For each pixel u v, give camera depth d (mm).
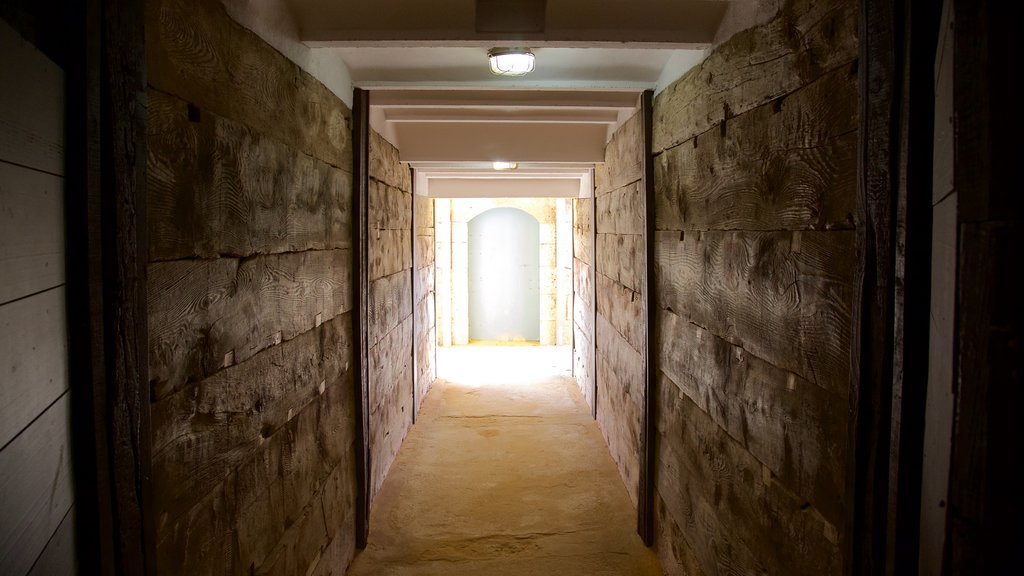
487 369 6785
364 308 2791
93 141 865
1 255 620
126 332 952
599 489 3434
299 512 1988
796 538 1358
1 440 602
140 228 1002
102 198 898
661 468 2631
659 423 2658
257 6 1620
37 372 712
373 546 2846
